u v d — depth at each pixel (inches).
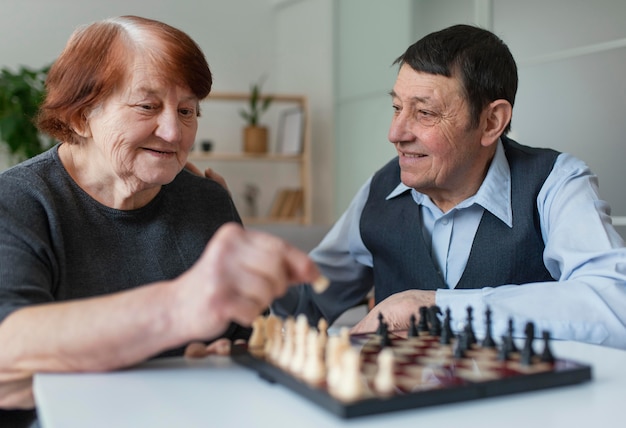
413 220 58.3
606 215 51.5
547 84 110.7
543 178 55.7
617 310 42.7
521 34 115.1
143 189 44.9
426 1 143.3
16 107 159.9
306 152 195.2
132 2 202.7
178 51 42.5
